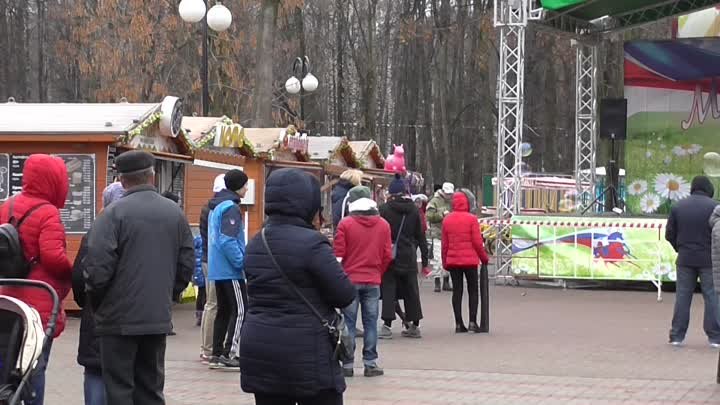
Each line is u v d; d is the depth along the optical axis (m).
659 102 29.34
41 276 8.12
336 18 59.34
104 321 7.88
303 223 6.73
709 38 28.69
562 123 55.22
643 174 29.56
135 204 7.96
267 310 6.62
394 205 15.34
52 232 8.07
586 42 27.41
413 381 11.72
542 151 54.84
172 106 18.39
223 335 12.34
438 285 23.67
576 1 23.72
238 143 21.86
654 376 12.10
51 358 13.01
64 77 54.97
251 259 6.68
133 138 17.42
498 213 25.52
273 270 6.57
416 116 60.59
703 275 14.41
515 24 24.62
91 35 36.44
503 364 12.97
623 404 10.36
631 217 23.83
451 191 24.19
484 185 55.66
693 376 12.10
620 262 23.05
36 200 8.18
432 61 60.03
